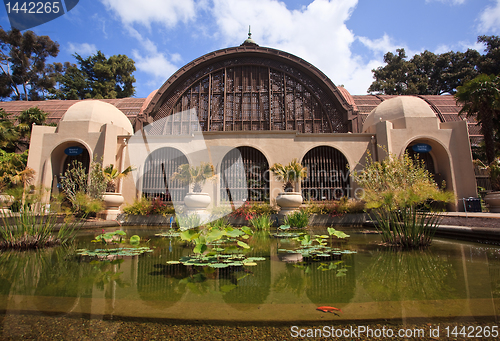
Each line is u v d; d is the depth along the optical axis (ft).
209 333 4.33
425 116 36.35
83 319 4.81
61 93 103.65
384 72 115.55
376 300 5.83
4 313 5.08
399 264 9.78
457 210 33.37
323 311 5.20
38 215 15.20
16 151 56.29
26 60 90.27
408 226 14.58
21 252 12.34
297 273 8.38
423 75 111.24
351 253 12.09
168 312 5.13
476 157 54.80
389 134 35.19
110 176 29.78
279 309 5.29
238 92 51.85
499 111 39.70
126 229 23.17
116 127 37.17
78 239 16.74
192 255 10.98
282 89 51.88
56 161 38.01
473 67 106.42
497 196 30.09
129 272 8.47
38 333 4.20
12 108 63.82
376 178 18.39
